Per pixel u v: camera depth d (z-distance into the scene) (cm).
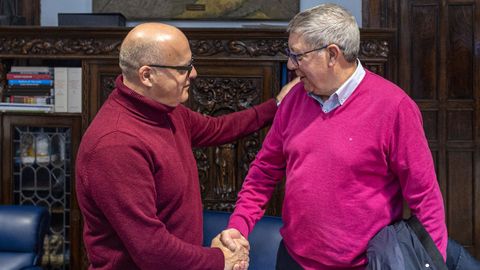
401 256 175
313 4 446
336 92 189
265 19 443
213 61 373
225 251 200
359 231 189
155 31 185
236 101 375
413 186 184
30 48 377
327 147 190
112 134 176
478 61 454
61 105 391
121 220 174
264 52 371
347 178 188
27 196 390
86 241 190
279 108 216
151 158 181
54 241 390
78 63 432
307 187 193
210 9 445
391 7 454
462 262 249
